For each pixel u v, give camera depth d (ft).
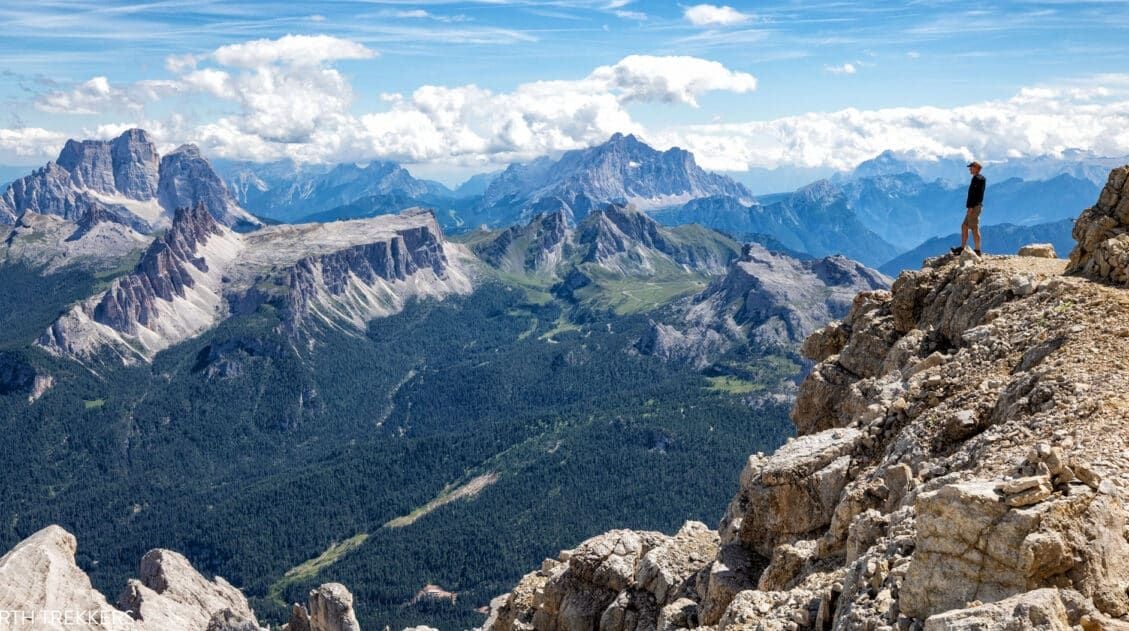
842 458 160.76
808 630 113.60
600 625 181.47
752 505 165.89
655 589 178.29
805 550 143.23
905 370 192.85
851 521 139.44
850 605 105.40
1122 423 116.47
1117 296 160.04
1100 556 92.07
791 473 161.99
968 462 128.57
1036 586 91.71
